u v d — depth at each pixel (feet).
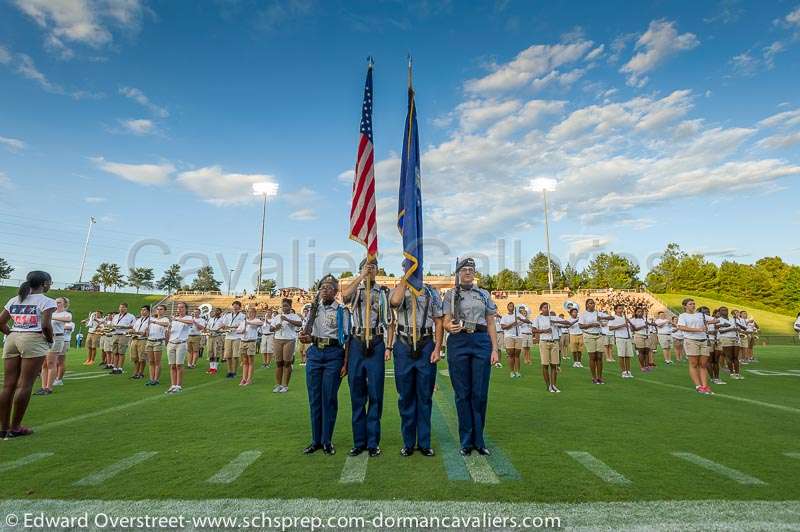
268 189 153.38
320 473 12.96
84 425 19.53
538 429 18.57
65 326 34.12
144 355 37.93
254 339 34.19
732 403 25.14
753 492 11.48
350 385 15.44
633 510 10.36
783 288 227.20
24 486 12.08
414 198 16.67
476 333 15.30
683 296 189.57
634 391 29.81
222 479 12.48
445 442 16.66
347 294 15.94
